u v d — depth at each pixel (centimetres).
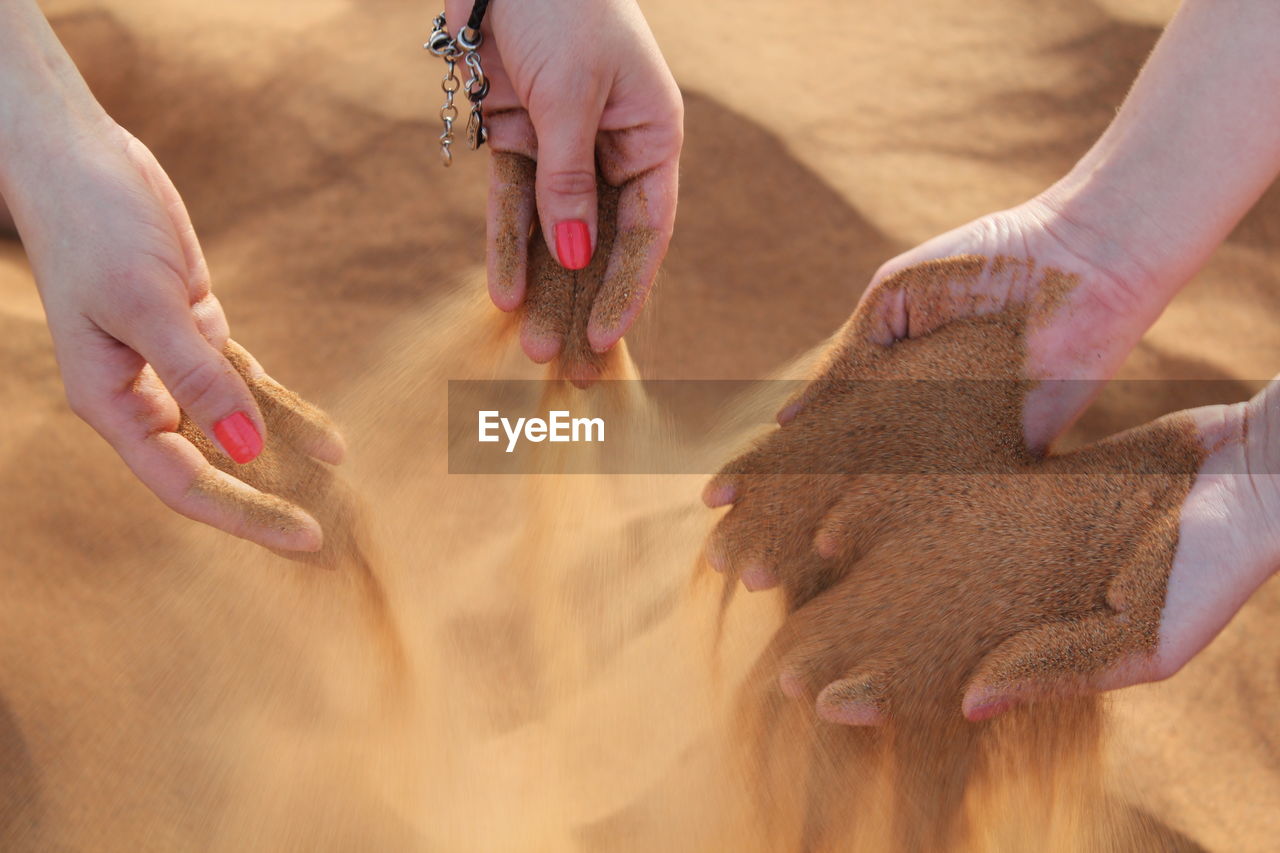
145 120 99
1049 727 68
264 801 74
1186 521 68
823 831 69
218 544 79
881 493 69
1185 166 74
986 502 69
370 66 102
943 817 68
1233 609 67
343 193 96
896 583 68
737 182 95
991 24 105
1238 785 75
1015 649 66
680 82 99
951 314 75
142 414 70
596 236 73
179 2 105
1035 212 76
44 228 69
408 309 90
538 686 78
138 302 68
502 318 78
